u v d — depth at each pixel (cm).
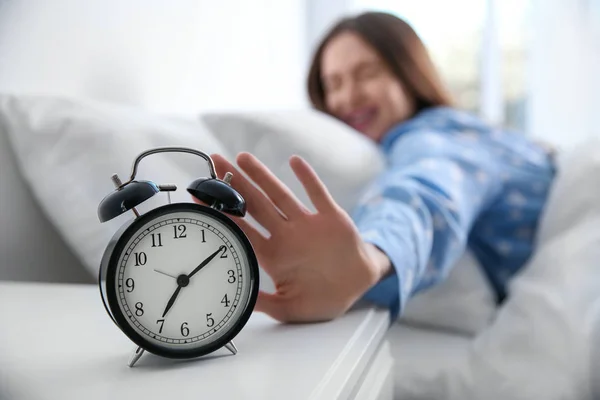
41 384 44
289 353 51
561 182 125
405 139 126
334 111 166
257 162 59
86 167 87
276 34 229
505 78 258
